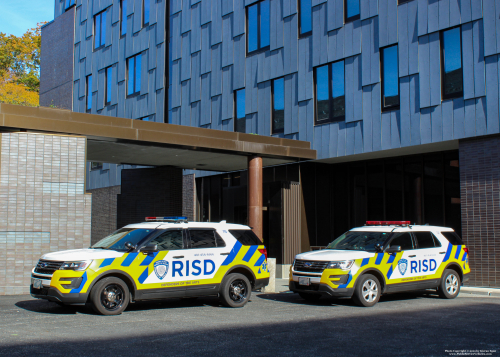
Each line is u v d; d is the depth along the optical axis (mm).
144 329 8320
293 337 7848
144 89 27016
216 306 11258
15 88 46312
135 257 9914
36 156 13141
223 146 15898
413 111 16078
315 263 11344
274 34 20406
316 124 18859
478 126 14570
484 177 14570
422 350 7059
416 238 12391
